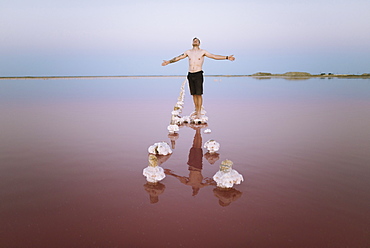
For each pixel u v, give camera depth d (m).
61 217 2.34
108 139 5.11
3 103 10.89
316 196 2.76
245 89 19.58
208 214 2.40
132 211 2.45
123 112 8.59
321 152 4.28
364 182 3.11
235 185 3.03
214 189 2.94
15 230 2.15
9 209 2.47
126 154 4.17
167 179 3.22
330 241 2.04
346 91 16.88
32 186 2.97
